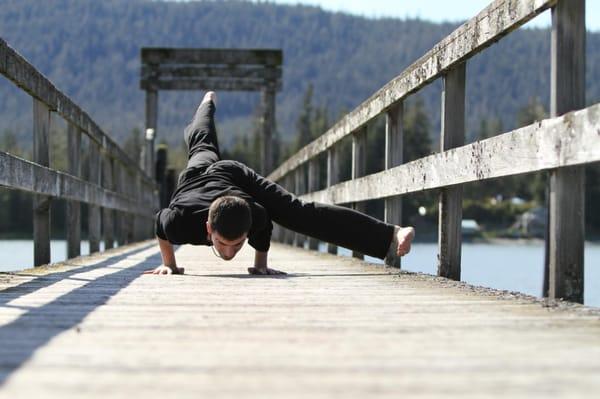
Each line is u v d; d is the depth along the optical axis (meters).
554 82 3.73
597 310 3.49
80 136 7.75
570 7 3.70
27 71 5.42
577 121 3.40
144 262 7.08
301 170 11.91
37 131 6.14
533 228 71.62
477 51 4.56
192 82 17.84
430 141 91.00
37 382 2.10
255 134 100.25
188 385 2.08
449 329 2.99
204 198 5.07
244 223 4.65
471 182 4.68
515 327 3.04
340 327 3.02
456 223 5.27
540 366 2.32
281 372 2.24
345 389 2.04
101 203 9.18
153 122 17.80
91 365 2.31
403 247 5.08
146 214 15.80
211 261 7.21
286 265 6.68
